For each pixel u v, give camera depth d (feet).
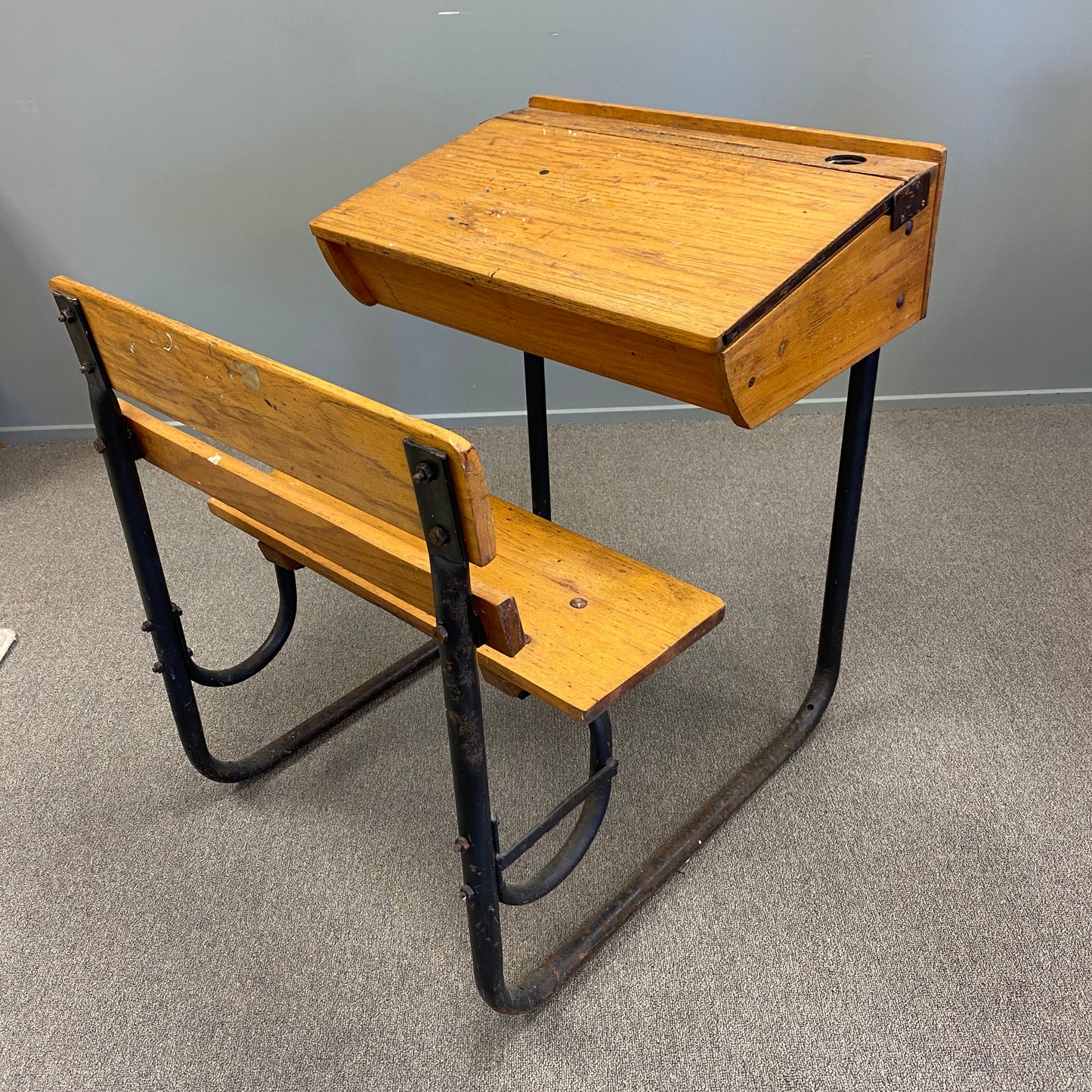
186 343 3.41
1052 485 7.79
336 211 4.88
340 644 6.53
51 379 8.76
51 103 7.50
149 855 5.15
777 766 5.39
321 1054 4.23
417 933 4.71
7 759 5.75
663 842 5.11
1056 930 4.59
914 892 4.79
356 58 7.40
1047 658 6.15
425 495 2.82
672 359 3.85
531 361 6.02
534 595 4.36
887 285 4.20
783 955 4.53
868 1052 4.15
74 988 4.52
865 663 6.17
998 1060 4.09
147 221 8.05
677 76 7.53
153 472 8.49
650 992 4.41
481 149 5.19
